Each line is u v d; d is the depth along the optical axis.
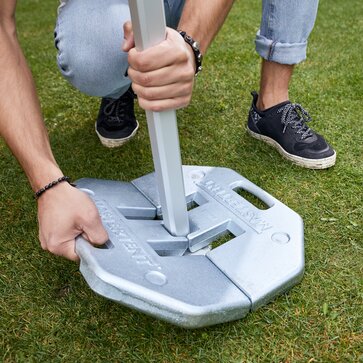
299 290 0.93
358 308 0.89
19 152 0.90
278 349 0.83
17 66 0.94
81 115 1.59
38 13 2.63
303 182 1.23
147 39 0.74
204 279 0.86
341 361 0.80
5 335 0.87
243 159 1.33
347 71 1.78
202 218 1.03
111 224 0.95
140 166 1.33
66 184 0.88
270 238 0.97
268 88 1.33
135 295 0.77
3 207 1.19
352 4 2.48
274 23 1.24
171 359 0.82
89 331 0.87
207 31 0.92
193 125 1.49
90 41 1.10
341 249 1.02
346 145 1.36
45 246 0.87
